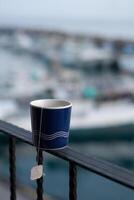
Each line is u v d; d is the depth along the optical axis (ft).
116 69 111.04
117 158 70.18
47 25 142.92
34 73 112.37
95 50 121.70
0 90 95.71
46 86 107.45
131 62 113.29
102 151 74.23
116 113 84.69
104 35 131.34
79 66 116.88
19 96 94.38
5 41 128.98
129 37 126.62
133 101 90.84
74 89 102.68
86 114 84.07
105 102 90.74
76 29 140.05
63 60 119.34
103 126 77.92
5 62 119.34
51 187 44.62
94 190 46.01
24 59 120.78
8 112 78.54
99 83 104.27
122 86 100.78
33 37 133.80
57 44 128.06
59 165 46.06
